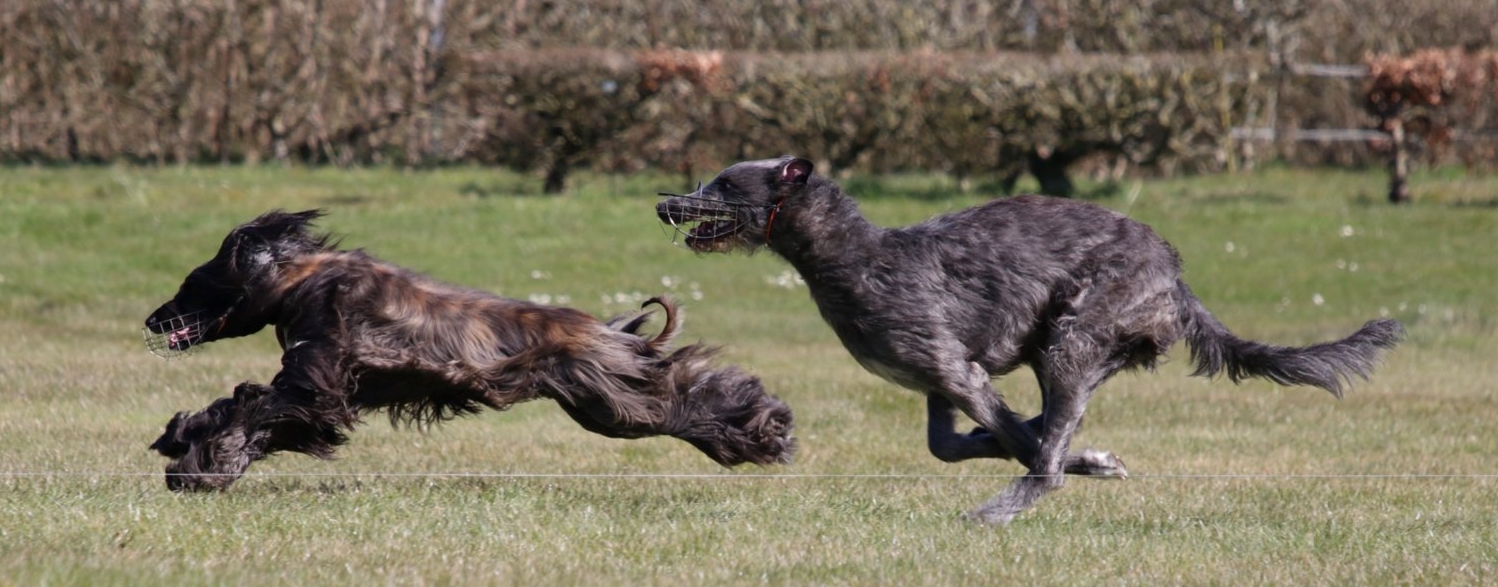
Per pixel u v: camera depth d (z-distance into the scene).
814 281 10.65
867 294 10.50
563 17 36.31
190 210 29.56
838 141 34.03
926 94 33.19
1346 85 38.88
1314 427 16.30
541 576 8.45
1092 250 10.70
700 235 10.58
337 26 36.03
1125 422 16.72
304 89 36.16
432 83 36.66
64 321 21.62
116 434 13.73
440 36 36.62
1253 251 29.33
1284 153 39.69
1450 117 37.62
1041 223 10.73
